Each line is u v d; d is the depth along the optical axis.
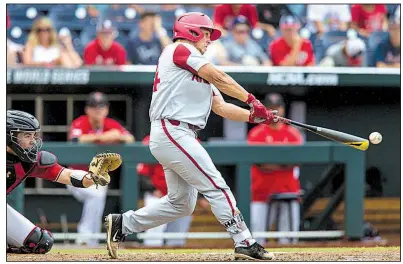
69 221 40.72
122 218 22.98
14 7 43.56
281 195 37.00
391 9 45.31
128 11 44.59
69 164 34.66
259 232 35.69
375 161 42.12
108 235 23.00
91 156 34.69
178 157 21.34
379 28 44.56
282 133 37.53
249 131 42.16
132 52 42.25
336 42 44.44
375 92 42.12
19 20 43.44
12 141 23.28
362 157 35.66
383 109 42.28
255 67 39.84
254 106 21.55
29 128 23.34
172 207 22.72
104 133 35.38
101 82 39.38
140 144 34.84
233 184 41.50
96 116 36.41
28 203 40.53
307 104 42.12
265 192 36.97
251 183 35.75
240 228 21.59
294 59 42.34
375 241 36.62
